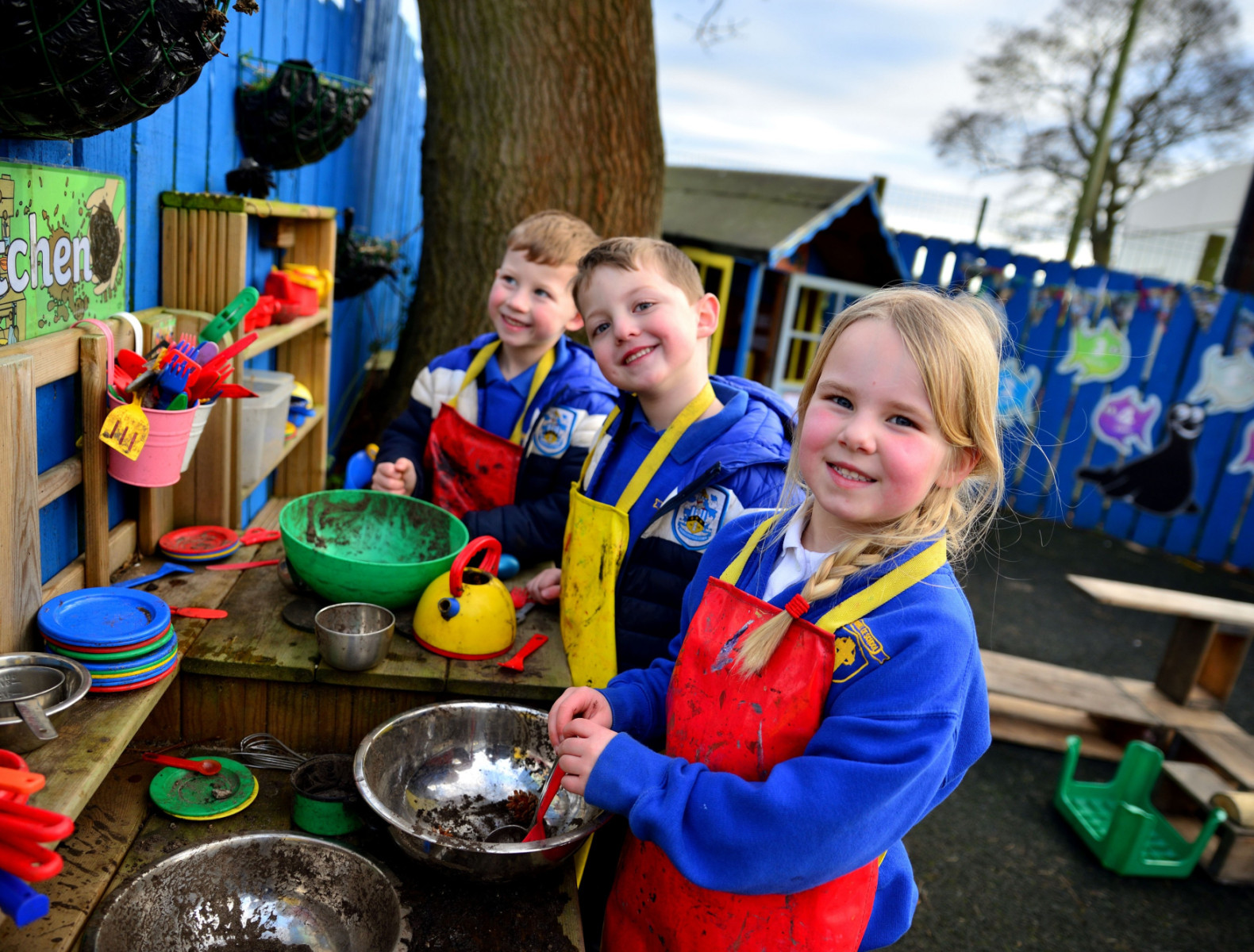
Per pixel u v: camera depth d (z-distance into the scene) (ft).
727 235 18.52
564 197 10.68
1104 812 9.68
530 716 4.52
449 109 10.62
